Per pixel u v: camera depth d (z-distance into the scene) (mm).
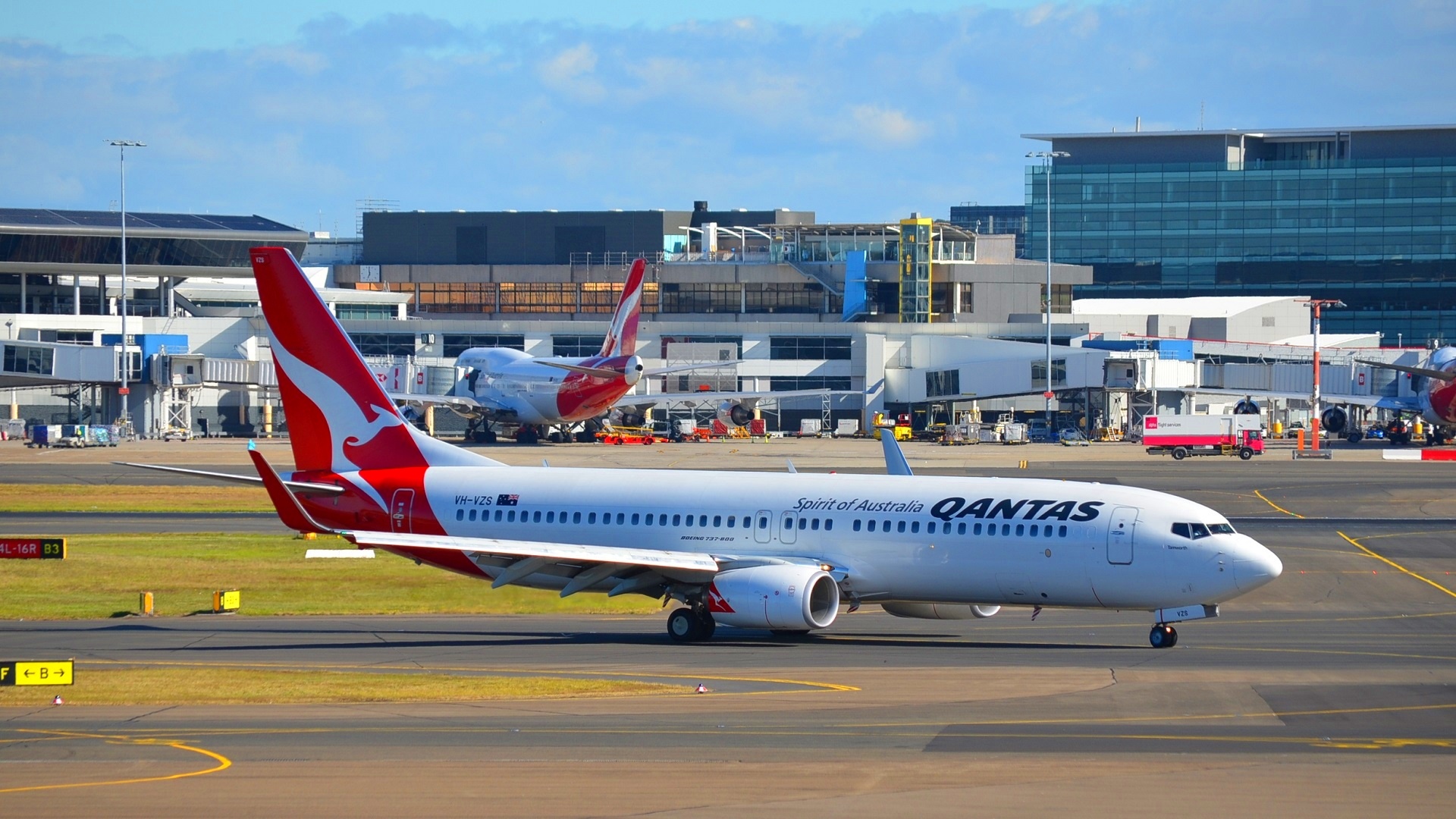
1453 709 122625
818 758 102625
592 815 87062
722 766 100000
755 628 166625
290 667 149500
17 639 171750
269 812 88125
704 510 180125
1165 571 159125
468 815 87312
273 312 198625
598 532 183375
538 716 119062
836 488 177500
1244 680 137500
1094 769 99125
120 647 165500
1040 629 181250
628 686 133750
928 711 121000
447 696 129000
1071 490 168875
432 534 191500
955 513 169500
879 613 198875
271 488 159750
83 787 94250
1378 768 99625
